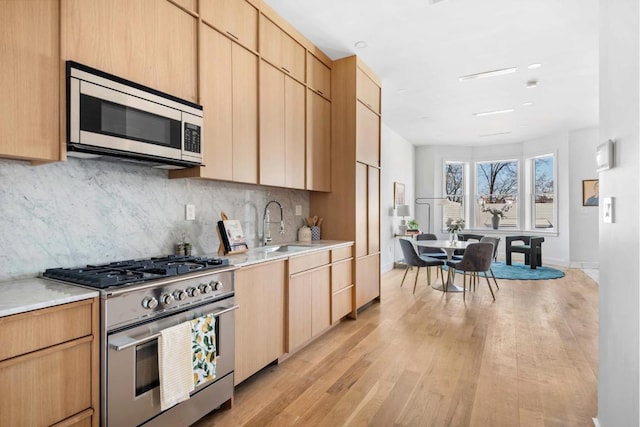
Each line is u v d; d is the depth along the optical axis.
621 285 1.42
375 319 3.71
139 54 1.87
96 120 1.62
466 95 4.89
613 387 1.53
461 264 4.51
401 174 7.64
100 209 1.99
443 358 2.73
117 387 1.45
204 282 1.87
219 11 2.36
